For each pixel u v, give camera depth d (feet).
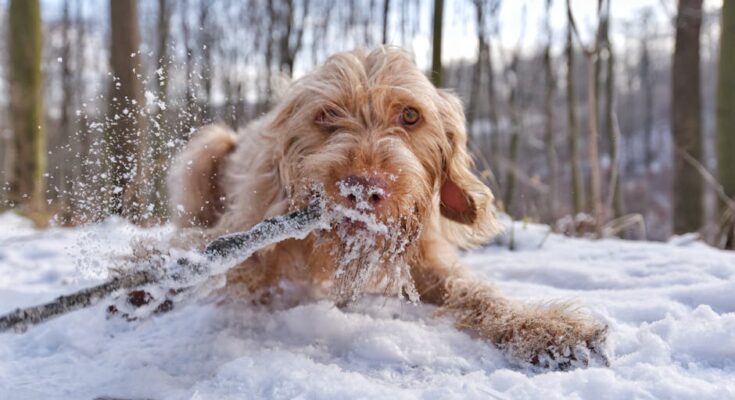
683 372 2.24
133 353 2.59
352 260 2.70
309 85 2.93
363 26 15.30
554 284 3.57
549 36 15.90
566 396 2.03
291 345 2.63
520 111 19.94
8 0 11.10
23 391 2.24
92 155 2.76
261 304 3.12
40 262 4.61
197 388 2.15
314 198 2.56
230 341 2.64
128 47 8.91
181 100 2.80
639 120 49.37
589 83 5.79
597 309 2.85
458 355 2.55
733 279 3.08
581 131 25.41
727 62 9.57
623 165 39.27
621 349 2.49
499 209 5.29
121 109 2.87
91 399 2.18
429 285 3.19
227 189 3.77
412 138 2.87
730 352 2.33
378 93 2.82
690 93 10.74
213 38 18.63
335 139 2.71
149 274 2.03
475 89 16.26
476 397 2.02
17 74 10.98
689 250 3.99
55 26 27.32
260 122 3.70
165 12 16.69
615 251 4.11
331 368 2.27
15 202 8.99
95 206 2.75
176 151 3.47
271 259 3.05
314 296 3.23
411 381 2.30
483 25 15.78
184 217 3.87
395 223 2.62
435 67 6.70
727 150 9.50
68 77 24.70
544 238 4.59
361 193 2.51
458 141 3.11
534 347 2.50
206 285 2.52
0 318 1.80
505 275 3.75
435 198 3.05
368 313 3.06
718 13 10.50
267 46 16.66
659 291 3.07
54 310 1.85
